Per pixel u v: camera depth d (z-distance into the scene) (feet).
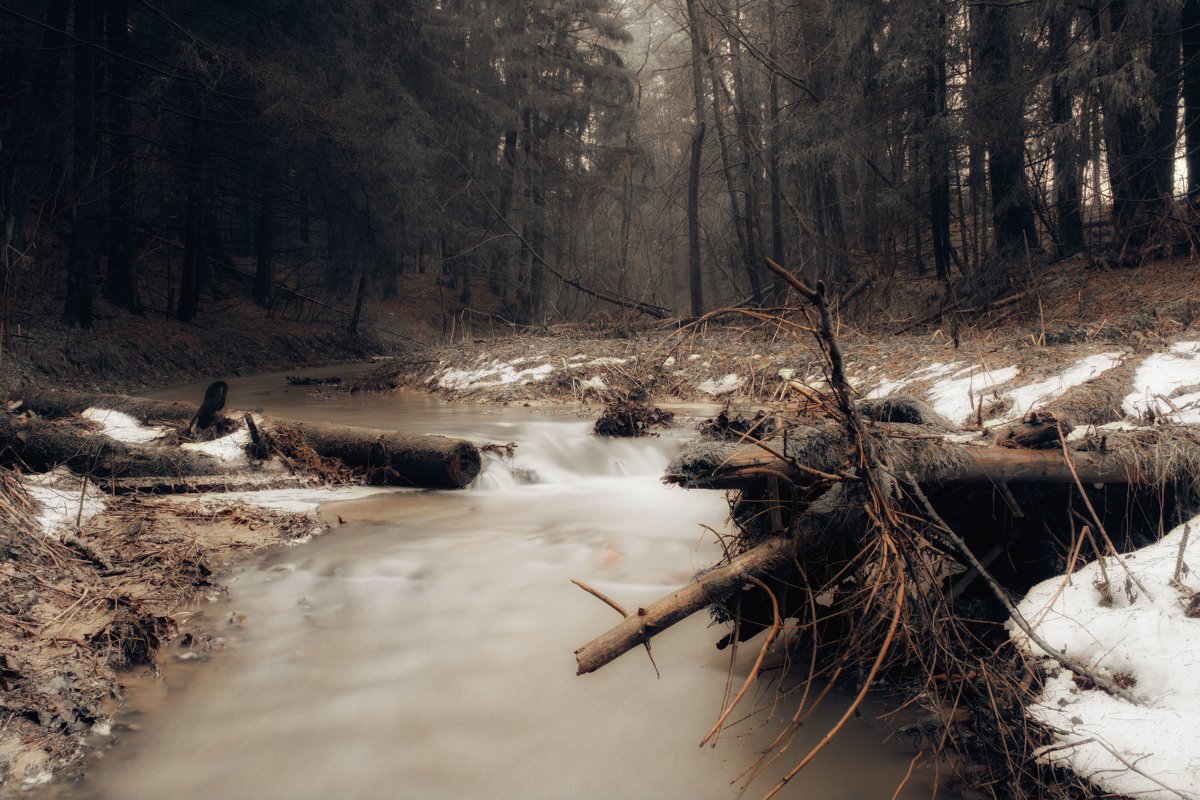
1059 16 47.93
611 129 120.98
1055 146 47.42
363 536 20.15
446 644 14.24
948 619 10.84
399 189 75.15
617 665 13.48
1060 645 11.23
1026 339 36.29
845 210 85.56
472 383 51.57
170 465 24.61
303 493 24.98
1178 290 38.68
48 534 17.12
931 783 9.93
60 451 23.80
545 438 33.19
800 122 63.41
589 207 120.37
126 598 14.60
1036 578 13.67
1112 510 14.11
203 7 68.23
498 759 10.96
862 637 11.25
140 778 10.41
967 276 53.31
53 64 54.19
